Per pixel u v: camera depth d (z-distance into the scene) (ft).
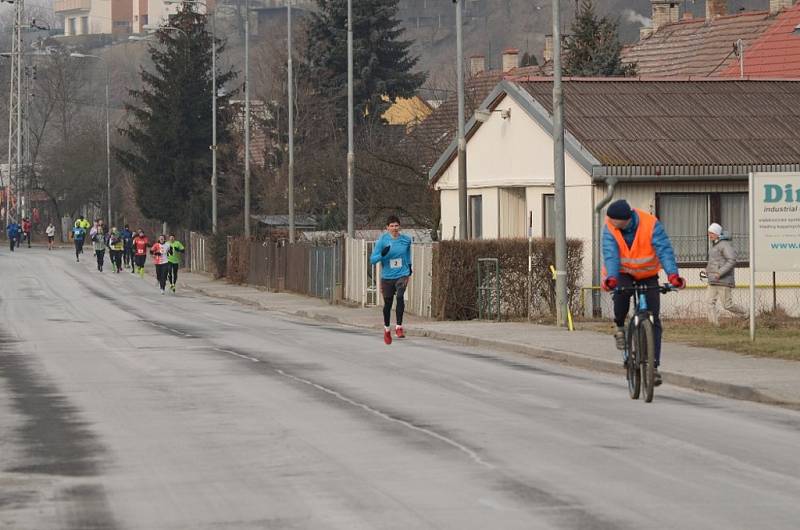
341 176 574.56
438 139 526.98
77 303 374.63
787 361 170.91
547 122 295.89
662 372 159.22
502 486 92.43
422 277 297.33
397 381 160.45
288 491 91.30
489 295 271.69
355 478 95.86
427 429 119.65
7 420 128.47
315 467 100.58
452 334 227.81
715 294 238.27
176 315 320.70
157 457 106.11
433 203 428.56
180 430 120.57
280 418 127.75
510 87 311.68
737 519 81.41
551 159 298.56
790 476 95.81
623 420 125.29
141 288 478.18
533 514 83.10
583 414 129.59
